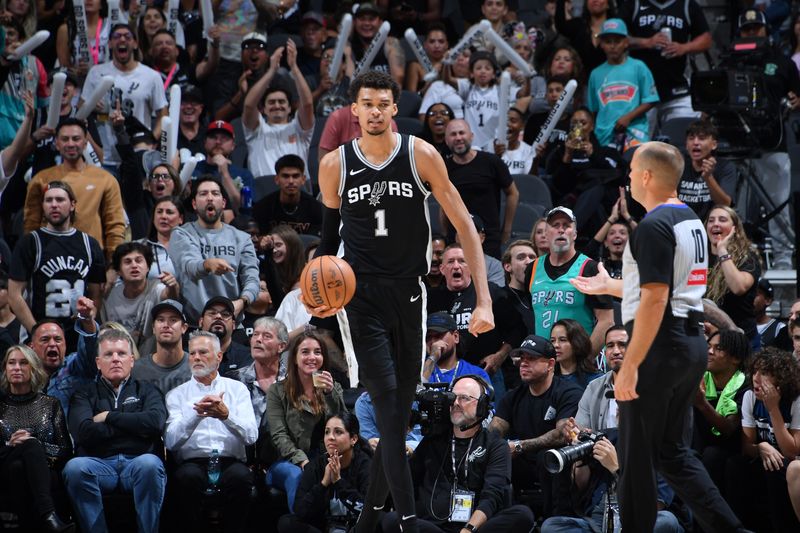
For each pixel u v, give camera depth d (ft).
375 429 45.32
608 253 53.78
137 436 43.14
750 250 50.21
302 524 41.50
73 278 49.11
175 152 56.49
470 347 49.42
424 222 28.71
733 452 43.24
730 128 59.06
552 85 66.95
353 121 56.85
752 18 64.49
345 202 28.66
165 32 66.74
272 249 52.65
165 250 51.11
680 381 30.89
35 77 62.49
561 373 46.50
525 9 81.87
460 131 55.72
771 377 41.11
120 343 44.27
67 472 42.24
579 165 60.29
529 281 49.93
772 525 41.93
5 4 67.41
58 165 54.29
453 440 41.24
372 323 28.78
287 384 44.86
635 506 31.58
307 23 71.36
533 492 44.19
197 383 44.68
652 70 69.87
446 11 78.84
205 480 42.91
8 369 43.55
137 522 42.93
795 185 64.95
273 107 64.03
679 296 30.68
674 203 30.99
